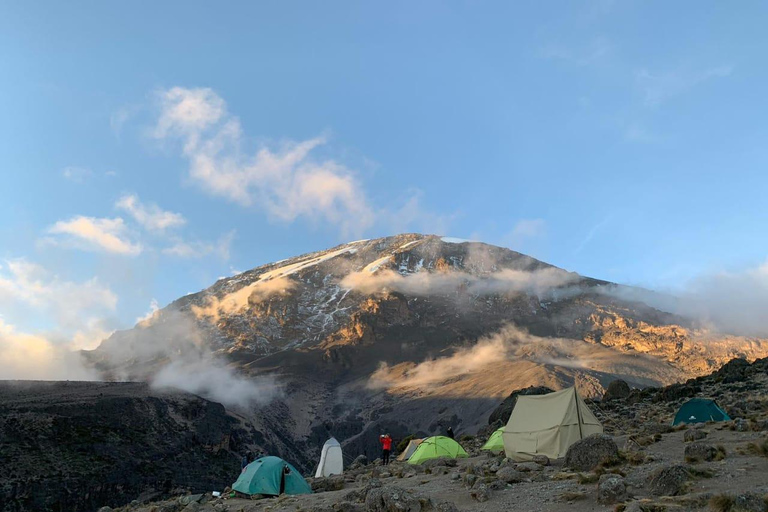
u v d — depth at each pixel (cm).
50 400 15850
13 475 10781
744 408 3766
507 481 2089
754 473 1672
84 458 12731
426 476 2703
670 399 5359
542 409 2844
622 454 2088
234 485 3177
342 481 3125
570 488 1802
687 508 1356
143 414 17588
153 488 13338
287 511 2264
